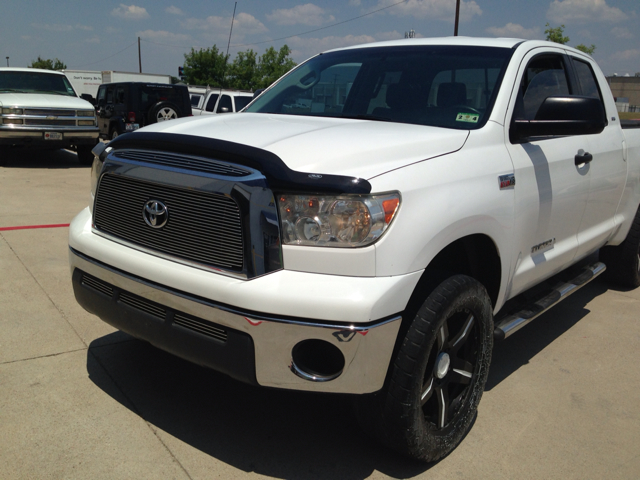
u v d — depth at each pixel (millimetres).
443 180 2314
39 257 4969
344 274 2037
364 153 2242
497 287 2811
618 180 4023
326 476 2338
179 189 2236
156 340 2336
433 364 2324
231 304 2055
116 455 2375
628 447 2678
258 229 2047
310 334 1997
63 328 3559
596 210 3811
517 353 3676
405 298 2088
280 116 3154
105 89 15984
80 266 2648
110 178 2580
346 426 2705
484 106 2896
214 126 2658
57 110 11125
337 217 2027
